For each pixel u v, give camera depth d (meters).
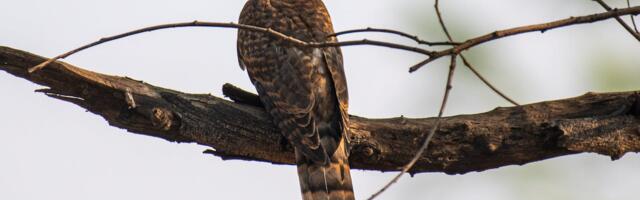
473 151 9.06
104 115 9.08
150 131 9.16
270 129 9.37
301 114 9.40
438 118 6.33
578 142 8.84
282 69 9.90
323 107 9.64
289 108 9.45
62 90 8.81
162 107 8.95
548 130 8.91
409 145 9.13
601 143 8.85
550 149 9.02
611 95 9.03
